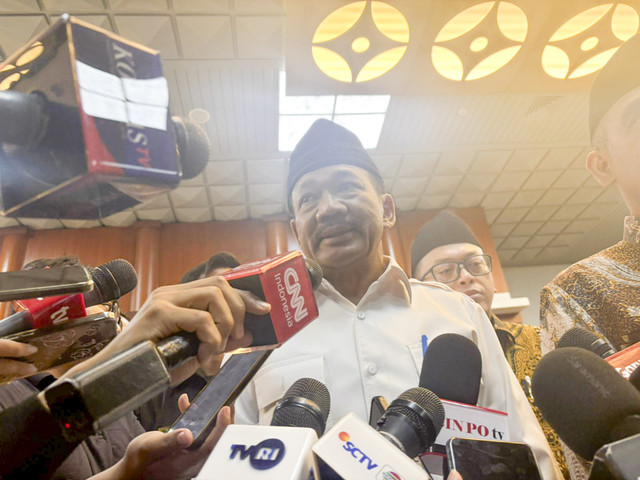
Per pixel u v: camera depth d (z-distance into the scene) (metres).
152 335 0.67
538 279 8.43
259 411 1.33
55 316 0.92
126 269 1.05
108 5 4.01
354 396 1.30
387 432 0.80
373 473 0.59
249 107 5.23
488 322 1.52
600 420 0.61
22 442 0.53
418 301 1.51
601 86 1.40
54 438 0.55
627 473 0.46
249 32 4.33
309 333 1.42
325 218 1.45
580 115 5.81
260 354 0.90
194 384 1.98
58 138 0.52
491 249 6.97
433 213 7.27
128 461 0.81
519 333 2.37
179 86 4.91
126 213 6.52
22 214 0.57
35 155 0.53
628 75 1.32
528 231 7.80
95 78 0.53
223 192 6.48
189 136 0.64
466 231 3.00
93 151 0.50
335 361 1.36
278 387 1.31
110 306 1.05
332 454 0.61
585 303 1.27
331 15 3.60
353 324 1.43
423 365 1.09
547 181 6.82
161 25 4.21
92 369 0.54
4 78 0.57
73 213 0.58
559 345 1.08
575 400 0.64
